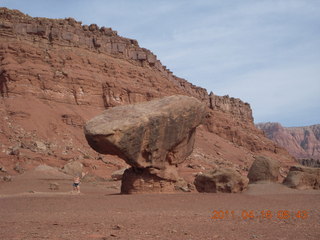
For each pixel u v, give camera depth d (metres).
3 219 14.73
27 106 62.03
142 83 84.81
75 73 72.25
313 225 13.67
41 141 54.78
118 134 22.03
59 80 69.44
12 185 33.69
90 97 71.62
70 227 12.67
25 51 69.62
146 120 22.92
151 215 16.06
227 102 117.50
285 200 22.92
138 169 24.58
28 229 12.19
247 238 10.95
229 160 77.62
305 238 10.98
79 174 44.06
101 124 22.80
